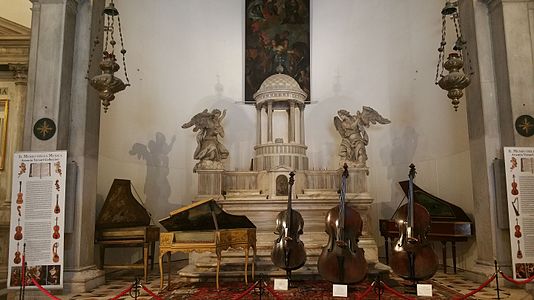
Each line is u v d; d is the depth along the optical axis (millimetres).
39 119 6660
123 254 9164
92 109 7246
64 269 6594
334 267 5730
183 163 10820
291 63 11570
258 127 9984
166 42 10812
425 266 5750
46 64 6785
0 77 8891
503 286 6629
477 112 7359
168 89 10734
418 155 10016
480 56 7348
